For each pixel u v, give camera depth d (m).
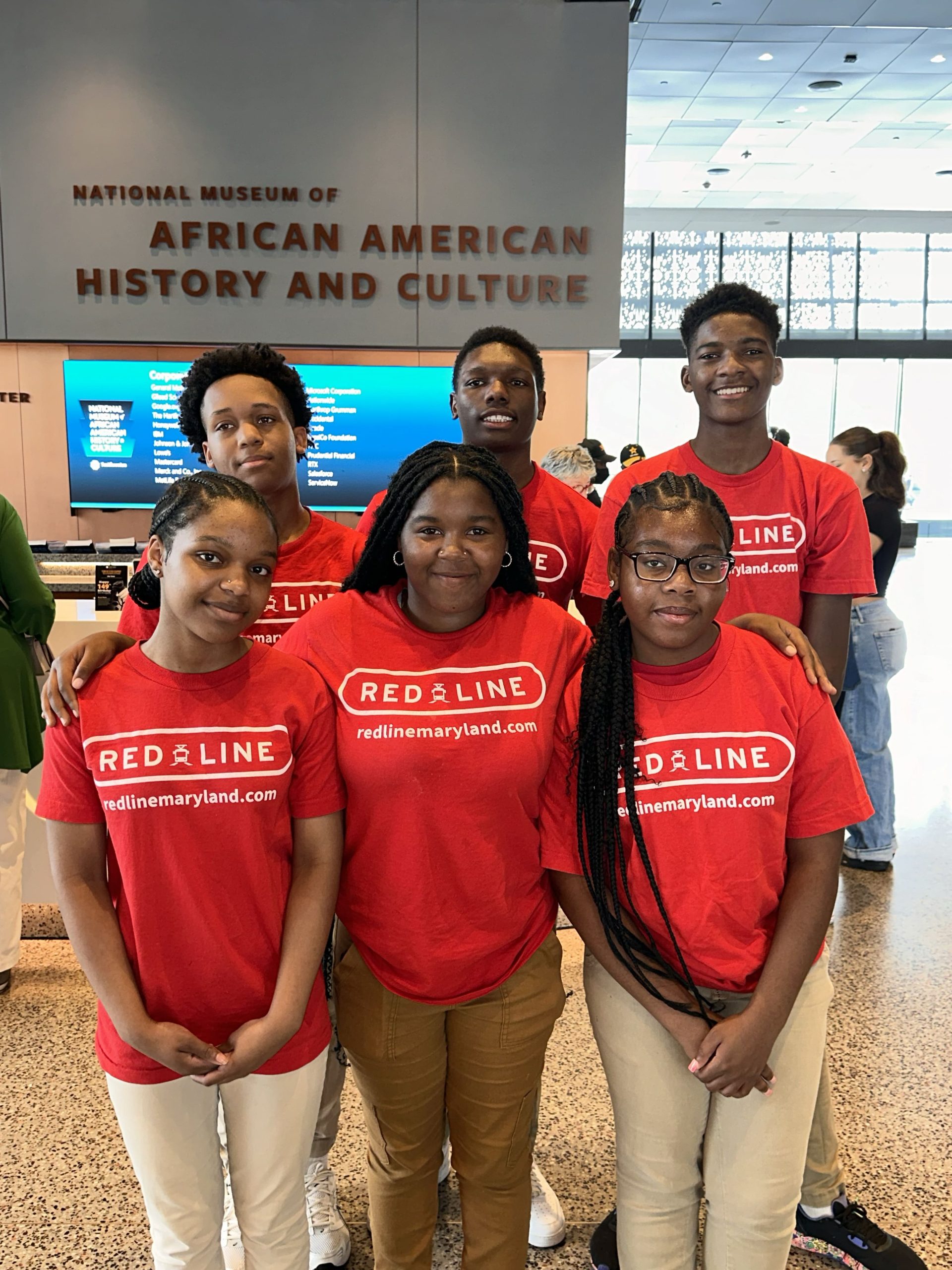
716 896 1.31
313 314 5.30
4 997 2.73
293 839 1.33
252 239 5.23
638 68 7.80
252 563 1.22
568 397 5.75
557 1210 1.81
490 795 1.31
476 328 5.37
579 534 2.03
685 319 1.84
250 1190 1.33
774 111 8.87
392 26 5.11
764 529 1.79
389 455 5.76
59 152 5.11
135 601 1.58
